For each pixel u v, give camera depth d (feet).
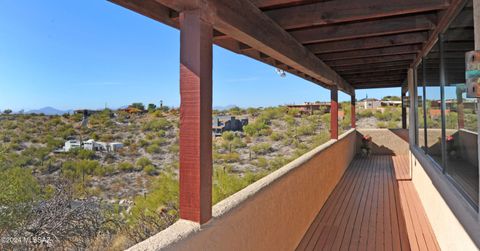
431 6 7.27
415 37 11.11
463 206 6.87
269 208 7.44
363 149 31.55
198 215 4.75
